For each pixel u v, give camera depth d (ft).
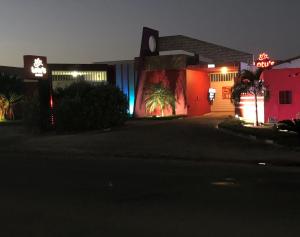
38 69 110.32
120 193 36.29
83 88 109.60
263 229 24.95
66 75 148.97
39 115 109.29
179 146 70.54
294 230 24.66
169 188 38.04
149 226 26.14
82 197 35.01
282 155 58.29
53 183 42.04
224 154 61.05
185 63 135.85
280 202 31.71
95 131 102.47
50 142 85.10
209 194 35.12
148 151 67.10
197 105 141.79
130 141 79.66
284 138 70.44
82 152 70.23
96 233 25.00
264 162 54.75
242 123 98.48
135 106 143.64
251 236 23.68
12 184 41.88
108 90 109.09
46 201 33.78
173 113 137.08
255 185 38.99
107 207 31.32
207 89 149.48
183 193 35.70
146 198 34.06
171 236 24.08
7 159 65.21
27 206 32.17
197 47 148.56
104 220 27.76
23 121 112.37
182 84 136.56
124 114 111.75
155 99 137.08
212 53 147.02
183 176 44.93
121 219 27.89
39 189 38.91
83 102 105.81
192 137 80.23
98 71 151.23
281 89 99.25
